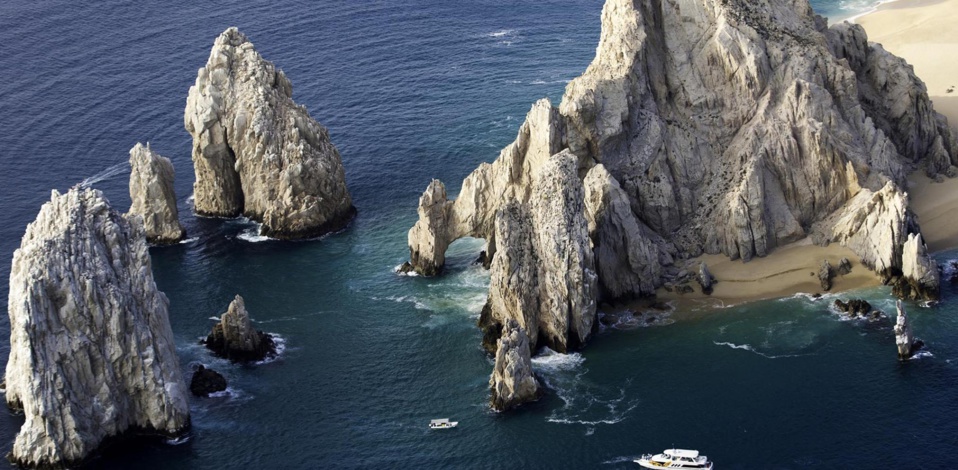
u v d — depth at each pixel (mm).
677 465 131625
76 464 136625
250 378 152500
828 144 171875
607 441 137375
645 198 171750
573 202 156875
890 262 163250
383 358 155875
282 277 176875
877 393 143000
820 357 150250
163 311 146125
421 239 174375
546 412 143000
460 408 144875
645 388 146250
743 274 166875
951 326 154125
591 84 172375
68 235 144875
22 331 136125
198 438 141250
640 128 175125
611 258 163250
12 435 141875
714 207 172875
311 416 144750
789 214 171625
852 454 133125
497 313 158250
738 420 139875
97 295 140500
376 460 136375
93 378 139625
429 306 167375
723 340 154625
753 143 172875
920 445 133875
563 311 152625
